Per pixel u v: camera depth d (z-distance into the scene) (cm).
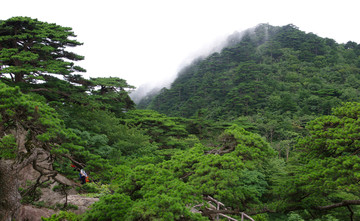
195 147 1393
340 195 1552
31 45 2356
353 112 1334
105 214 773
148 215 698
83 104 2573
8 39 2189
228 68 11750
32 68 2094
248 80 8900
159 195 773
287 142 3872
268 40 13588
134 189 955
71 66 2648
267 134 4866
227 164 1081
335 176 1106
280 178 2258
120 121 3309
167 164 1233
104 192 1441
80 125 2073
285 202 1352
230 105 7644
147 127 3431
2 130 769
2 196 668
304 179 1176
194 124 4269
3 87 758
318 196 1351
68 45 2617
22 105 710
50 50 2375
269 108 6881
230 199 1191
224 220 1650
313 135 1368
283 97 7069
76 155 862
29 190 1002
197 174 1102
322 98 6425
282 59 10975
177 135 3731
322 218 1414
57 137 803
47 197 1262
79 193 1455
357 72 9162
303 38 12200
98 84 3005
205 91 9681
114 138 2273
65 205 1092
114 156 1725
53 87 2445
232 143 1388
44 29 2447
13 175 698
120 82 3312
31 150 765
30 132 809
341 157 1138
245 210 1410
